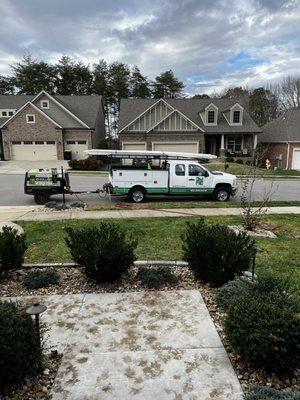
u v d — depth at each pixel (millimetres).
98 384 3518
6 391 3365
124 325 4590
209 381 3561
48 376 3625
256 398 3068
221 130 33875
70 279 6137
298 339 3449
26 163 31812
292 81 58594
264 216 11766
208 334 4383
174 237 8844
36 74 55219
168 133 32656
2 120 36375
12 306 3627
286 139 34312
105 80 58281
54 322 4656
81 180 22688
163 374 3662
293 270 6445
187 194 15508
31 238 8812
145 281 5828
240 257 5605
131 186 14984
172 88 59719
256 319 3604
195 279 6102
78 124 34906
